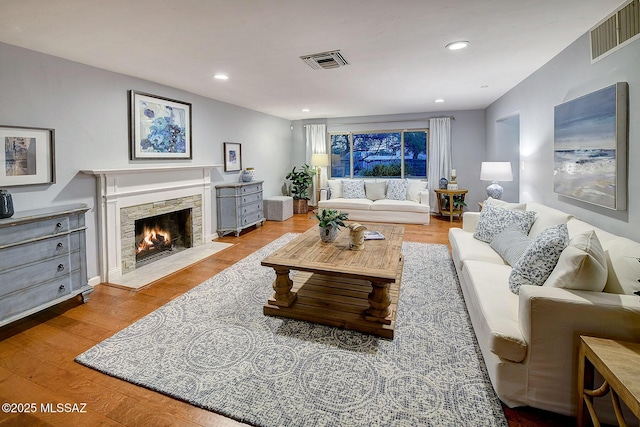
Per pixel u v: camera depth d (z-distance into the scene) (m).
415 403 1.61
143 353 2.05
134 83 3.57
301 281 3.05
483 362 1.92
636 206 1.95
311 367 1.90
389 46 2.68
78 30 2.26
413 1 1.92
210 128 4.88
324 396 1.67
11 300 2.26
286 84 3.99
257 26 2.24
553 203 3.12
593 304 1.42
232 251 4.37
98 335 2.28
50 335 2.28
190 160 4.46
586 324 1.44
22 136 2.59
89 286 2.83
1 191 2.29
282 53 2.81
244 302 2.78
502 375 1.57
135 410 1.59
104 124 3.26
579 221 2.35
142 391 1.72
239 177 5.66
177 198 4.23
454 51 2.83
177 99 4.20
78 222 2.73
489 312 1.77
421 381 1.77
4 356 2.04
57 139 2.84
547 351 1.49
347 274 2.23
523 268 1.94
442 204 6.37
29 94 2.63
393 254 2.61
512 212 3.05
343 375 1.83
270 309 2.53
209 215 4.85
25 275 2.33
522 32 2.43
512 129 5.27
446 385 1.74
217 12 2.02
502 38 2.55
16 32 2.27
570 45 2.70
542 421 1.50
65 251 2.60
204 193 4.72
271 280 3.29
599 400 1.44
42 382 1.80
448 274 3.39
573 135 2.60
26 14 2.00
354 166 7.45
